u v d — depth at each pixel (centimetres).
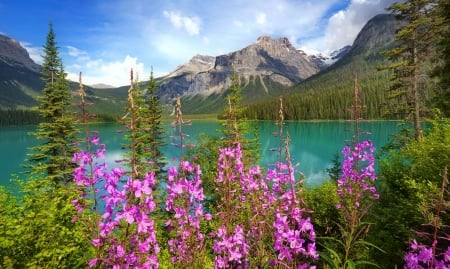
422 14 1900
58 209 612
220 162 571
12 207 645
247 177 585
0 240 530
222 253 498
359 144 553
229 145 611
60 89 1780
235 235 472
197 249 493
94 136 413
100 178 404
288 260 404
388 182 855
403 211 721
